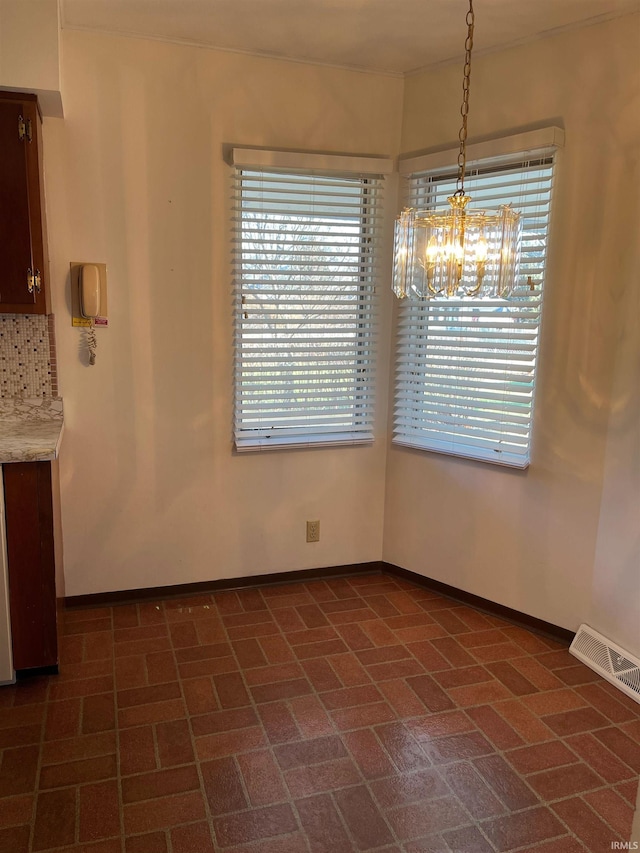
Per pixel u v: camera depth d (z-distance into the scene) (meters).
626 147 2.38
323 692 2.41
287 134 2.96
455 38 2.67
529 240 2.70
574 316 2.61
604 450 2.57
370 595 3.24
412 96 3.04
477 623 2.96
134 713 2.26
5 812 1.81
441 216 1.83
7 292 2.41
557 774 2.00
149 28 2.64
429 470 3.22
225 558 3.24
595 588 2.65
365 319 3.22
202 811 1.83
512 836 1.76
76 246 2.77
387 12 2.45
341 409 3.29
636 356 2.41
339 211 3.07
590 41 2.46
